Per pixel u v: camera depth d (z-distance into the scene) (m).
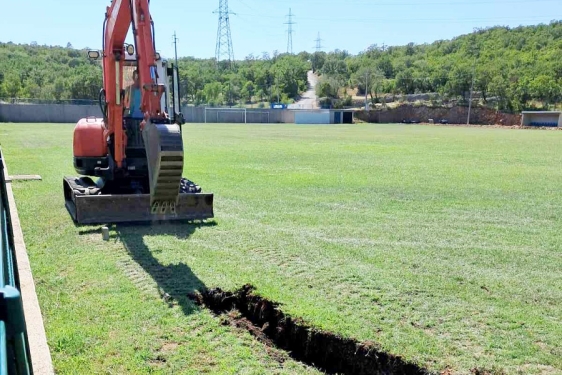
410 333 4.67
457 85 79.69
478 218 9.48
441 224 8.98
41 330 4.51
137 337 4.55
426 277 6.18
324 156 20.39
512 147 26.41
